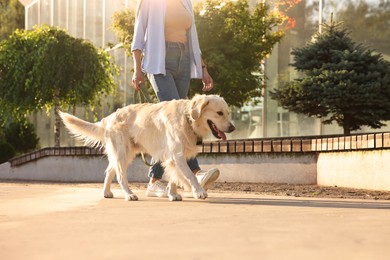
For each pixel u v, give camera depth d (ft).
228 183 24.30
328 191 18.71
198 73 17.02
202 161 26.73
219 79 36.70
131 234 7.73
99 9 66.18
